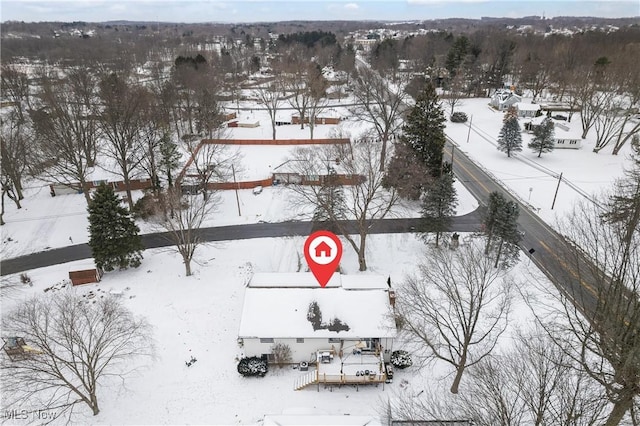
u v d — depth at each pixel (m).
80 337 26.00
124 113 50.84
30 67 139.38
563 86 96.19
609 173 58.66
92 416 26.28
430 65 115.06
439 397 26.34
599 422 21.62
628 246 22.50
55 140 49.66
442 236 41.56
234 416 26.23
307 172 47.97
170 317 34.00
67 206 54.09
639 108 71.31
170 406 26.91
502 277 36.62
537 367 22.77
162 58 177.62
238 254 42.72
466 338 25.06
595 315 20.67
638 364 17.30
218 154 65.19
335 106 103.69
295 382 28.39
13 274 40.59
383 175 46.03
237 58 160.25
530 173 59.94
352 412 25.97
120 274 39.88
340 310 29.45
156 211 47.25
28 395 25.59
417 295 27.53
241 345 31.36
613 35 151.12
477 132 79.94
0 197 55.94
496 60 112.25
